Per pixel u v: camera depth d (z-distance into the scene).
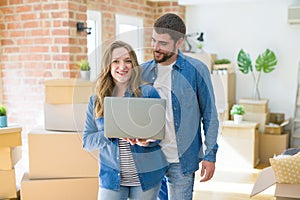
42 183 3.00
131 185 1.92
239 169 4.78
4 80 4.20
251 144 4.84
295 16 5.08
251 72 5.48
